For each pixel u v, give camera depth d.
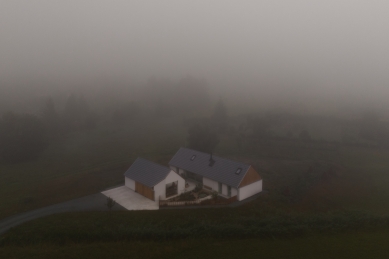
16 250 19.00
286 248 18.70
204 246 19.17
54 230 21.41
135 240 20.19
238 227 21.11
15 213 24.89
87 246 19.39
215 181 29.16
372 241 19.44
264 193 29.14
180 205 25.97
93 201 27.17
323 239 19.81
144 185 28.11
